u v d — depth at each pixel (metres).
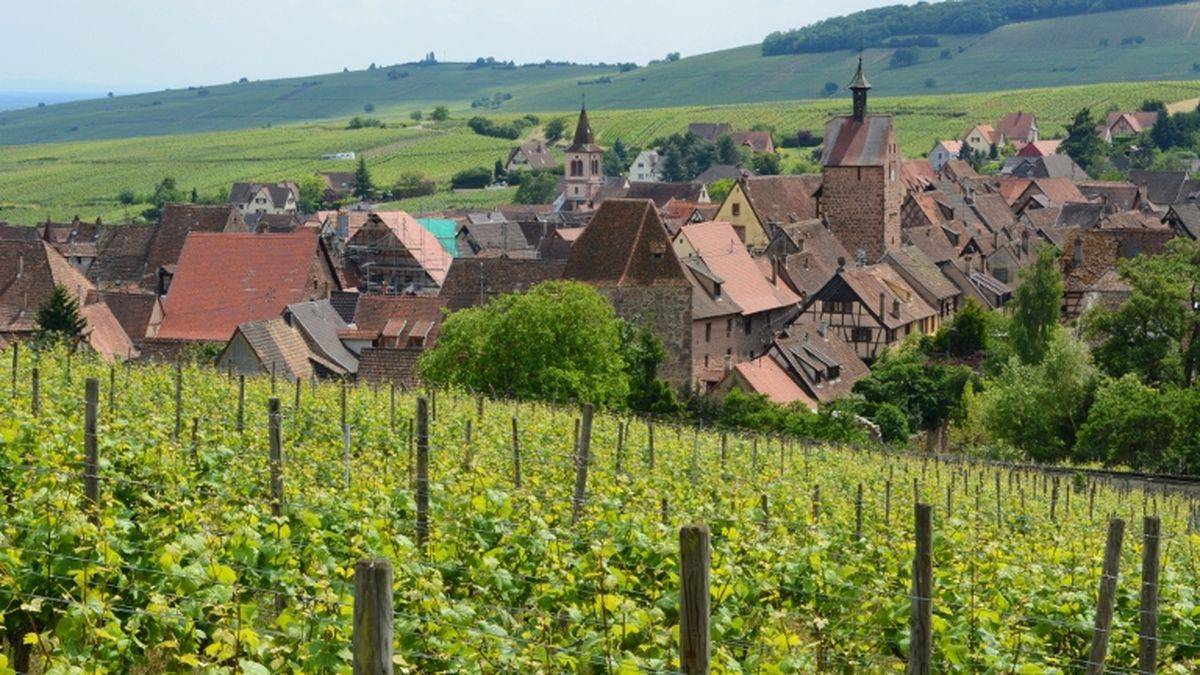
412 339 100.56
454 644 18.53
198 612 18.62
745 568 24.59
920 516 17.52
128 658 18.22
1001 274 161.88
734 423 87.62
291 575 21.16
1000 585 26.16
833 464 53.31
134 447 26.88
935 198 178.75
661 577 24.45
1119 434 83.56
